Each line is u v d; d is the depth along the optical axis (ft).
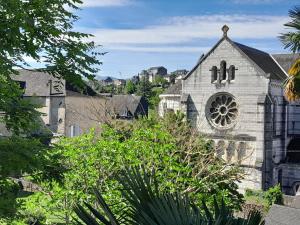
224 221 21.95
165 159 55.83
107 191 50.16
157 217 20.20
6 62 36.73
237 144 155.02
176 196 22.85
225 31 159.22
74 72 42.14
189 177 60.03
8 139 38.34
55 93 219.61
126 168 23.32
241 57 155.94
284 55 184.03
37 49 40.47
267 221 73.41
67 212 48.47
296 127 173.37
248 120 154.10
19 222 42.52
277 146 162.09
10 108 38.06
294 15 76.02
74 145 55.67
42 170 39.06
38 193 51.57
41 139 44.60
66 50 41.19
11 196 38.14
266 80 151.23
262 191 140.36
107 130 67.00
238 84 156.25
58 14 40.96
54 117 219.61
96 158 52.85
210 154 68.85
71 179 52.24
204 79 163.73
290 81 76.74
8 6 34.35
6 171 36.50
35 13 39.19
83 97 208.33
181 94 169.58
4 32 36.29
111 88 495.41
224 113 159.22
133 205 21.35
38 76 230.68
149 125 79.20
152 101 316.81
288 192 162.81
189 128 93.20
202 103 164.04
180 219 20.57
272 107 154.71
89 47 42.50
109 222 21.94
